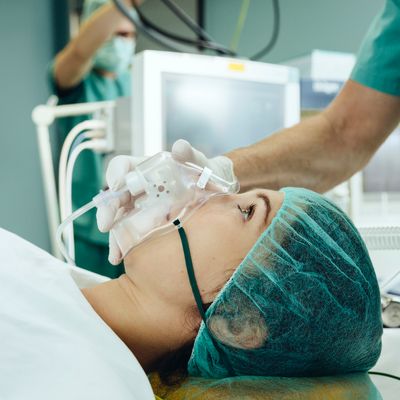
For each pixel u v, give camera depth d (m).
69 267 0.88
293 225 0.75
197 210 0.76
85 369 0.56
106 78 2.14
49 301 0.66
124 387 0.57
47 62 2.43
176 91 1.17
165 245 0.73
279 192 0.82
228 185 0.77
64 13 2.58
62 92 2.05
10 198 2.14
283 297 0.71
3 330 0.59
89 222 1.69
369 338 0.76
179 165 0.75
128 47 2.08
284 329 0.71
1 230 0.81
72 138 1.31
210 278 0.73
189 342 0.77
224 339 0.72
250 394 0.70
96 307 0.76
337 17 2.10
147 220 0.73
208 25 2.64
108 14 1.78
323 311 0.71
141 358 0.77
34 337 0.59
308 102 1.43
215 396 0.70
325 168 1.11
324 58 1.58
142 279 0.74
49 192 1.48
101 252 1.69
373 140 1.15
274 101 1.32
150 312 0.74
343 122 1.13
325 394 0.71
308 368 0.75
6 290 0.65
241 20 2.45
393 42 1.06
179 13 1.68
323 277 0.72
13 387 0.54
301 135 1.11
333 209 0.80
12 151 2.15
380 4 1.92
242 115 1.28
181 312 0.74
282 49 2.37
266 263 0.72
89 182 1.75
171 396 0.73
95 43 1.85
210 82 1.21
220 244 0.74
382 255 1.10
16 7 2.18
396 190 1.63
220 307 0.71
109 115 1.31
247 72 1.25
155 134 1.12
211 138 1.25
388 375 0.89
